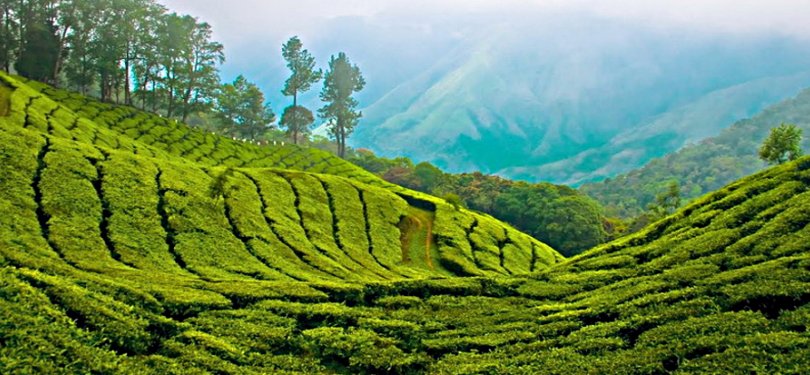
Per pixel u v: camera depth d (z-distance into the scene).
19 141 49.34
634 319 26.66
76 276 26.67
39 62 111.88
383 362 25.25
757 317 23.69
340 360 25.69
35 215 39.22
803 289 24.81
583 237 116.50
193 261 42.38
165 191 52.94
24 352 17.56
